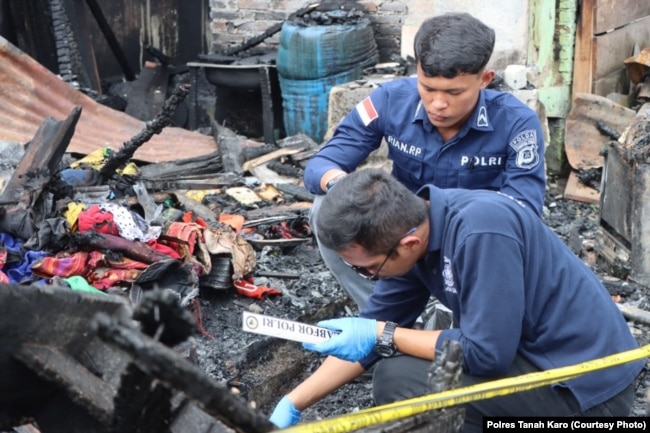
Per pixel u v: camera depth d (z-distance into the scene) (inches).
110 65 359.3
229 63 318.0
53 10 309.6
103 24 334.6
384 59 312.8
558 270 93.9
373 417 72.5
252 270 169.3
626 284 185.0
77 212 163.5
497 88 242.1
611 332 95.4
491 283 88.3
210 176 233.3
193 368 58.2
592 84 274.4
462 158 120.0
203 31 365.1
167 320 62.0
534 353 94.7
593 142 255.8
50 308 67.2
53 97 250.5
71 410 71.9
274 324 91.1
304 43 288.2
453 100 111.2
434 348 93.8
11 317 64.8
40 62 322.3
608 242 196.4
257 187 228.5
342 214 87.5
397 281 103.7
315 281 177.5
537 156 117.8
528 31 256.2
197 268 159.8
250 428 62.9
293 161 248.5
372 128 126.8
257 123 335.9
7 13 315.6
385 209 87.3
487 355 89.0
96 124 258.4
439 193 93.3
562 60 272.5
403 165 125.9
